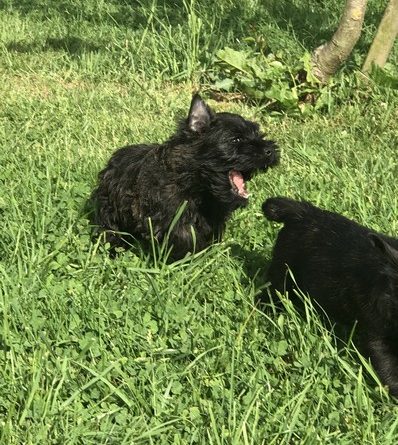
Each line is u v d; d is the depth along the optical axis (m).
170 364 1.20
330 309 1.29
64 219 1.56
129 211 1.51
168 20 3.08
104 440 1.05
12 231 1.46
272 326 1.29
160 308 1.29
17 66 2.73
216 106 2.47
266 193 1.78
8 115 2.28
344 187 1.80
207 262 1.45
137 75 2.71
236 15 3.12
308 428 1.06
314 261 1.32
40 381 1.13
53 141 2.08
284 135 2.21
